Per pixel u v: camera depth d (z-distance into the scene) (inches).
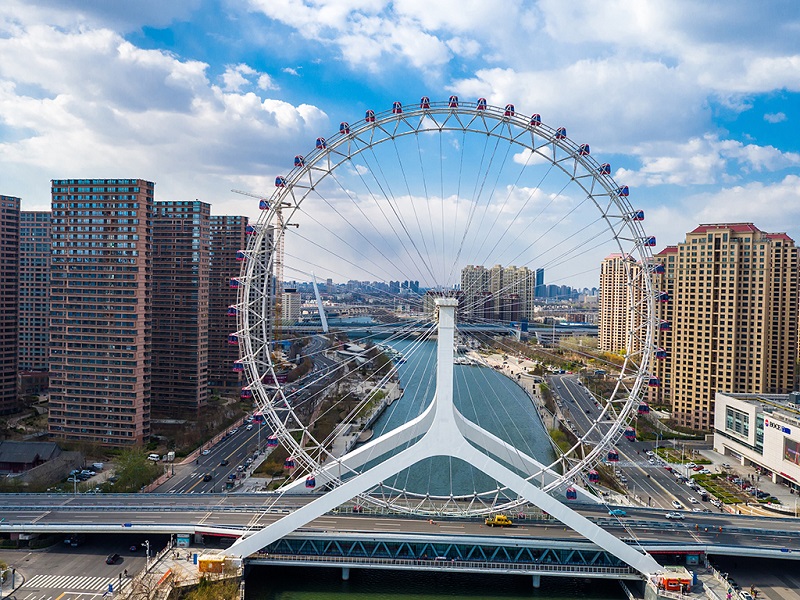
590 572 5393.7
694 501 7765.8
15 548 5777.6
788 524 6240.2
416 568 5452.8
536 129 6048.2
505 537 5590.6
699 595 5059.1
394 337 6756.9
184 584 4968.0
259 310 6471.5
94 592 4997.5
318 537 5570.9
